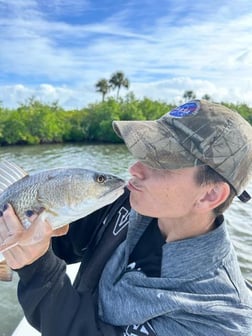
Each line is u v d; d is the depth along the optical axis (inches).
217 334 16.8
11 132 601.3
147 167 19.0
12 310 75.6
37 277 18.6
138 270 20.1
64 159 397.4
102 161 372.2
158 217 19.7
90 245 24.7
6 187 22.3
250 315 17.6
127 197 24.4
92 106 732.0
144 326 18.0
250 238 112.3
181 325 17.4
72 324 18.4
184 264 18.6
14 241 18.4
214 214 18.9
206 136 17.6
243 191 19.0
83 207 20.8
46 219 20.4
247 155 17.9
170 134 18.4
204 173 17.9
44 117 642.2
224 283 17.9
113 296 19.8
